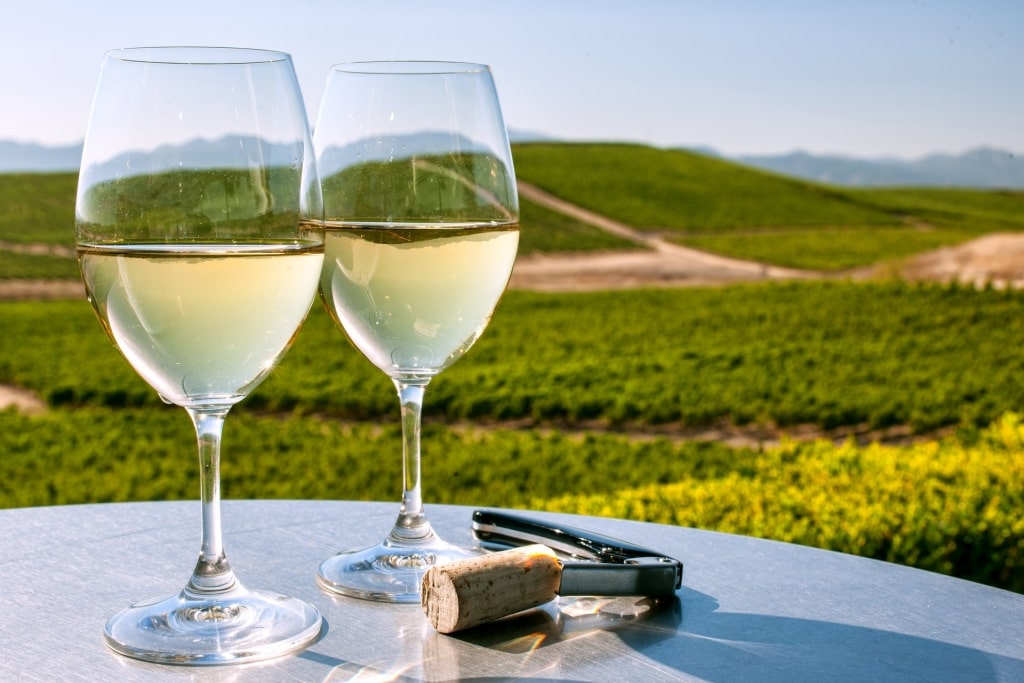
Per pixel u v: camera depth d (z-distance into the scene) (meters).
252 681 1.04
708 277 44.97
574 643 1.16
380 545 1.44
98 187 1.08
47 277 39.28
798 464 8.14
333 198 1.35
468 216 1.36
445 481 10.64
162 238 1.07
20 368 20.11
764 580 1.42
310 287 1.17
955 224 60.78
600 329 25.47
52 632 1.17
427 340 1.39
